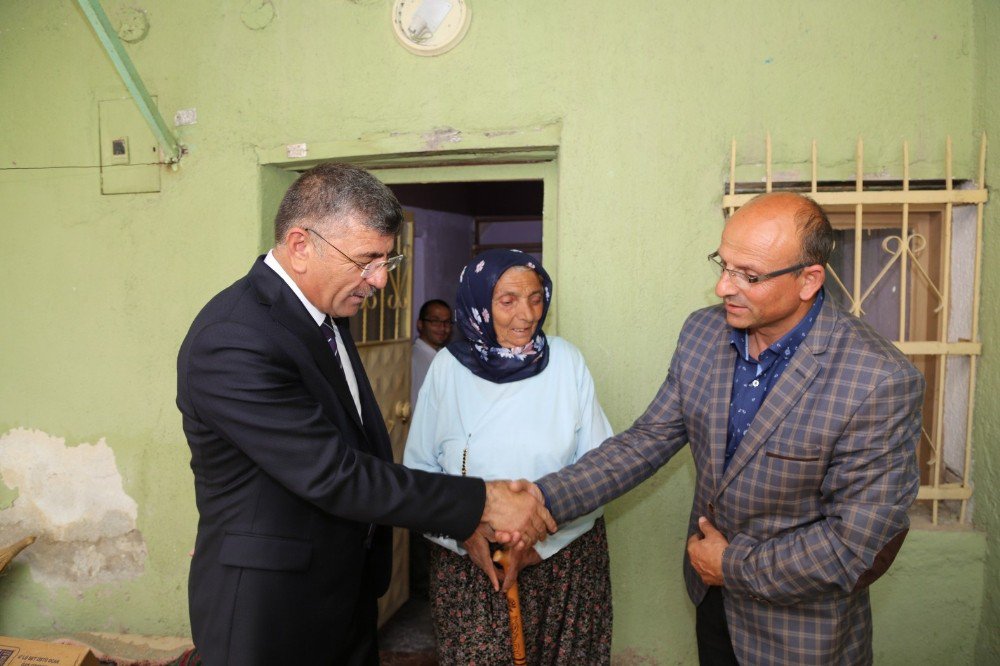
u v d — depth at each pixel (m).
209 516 1.37
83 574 2.70
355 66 2.37
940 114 2.06
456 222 6.82
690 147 2.18
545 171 2.47
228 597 1.32
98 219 2.60
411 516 1.38
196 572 1.40
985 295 2.03
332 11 2.38
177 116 2.51
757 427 1.39
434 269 6.34
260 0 2.43
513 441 1.73
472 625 1.68
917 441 1.32
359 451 1.43
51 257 2.64
